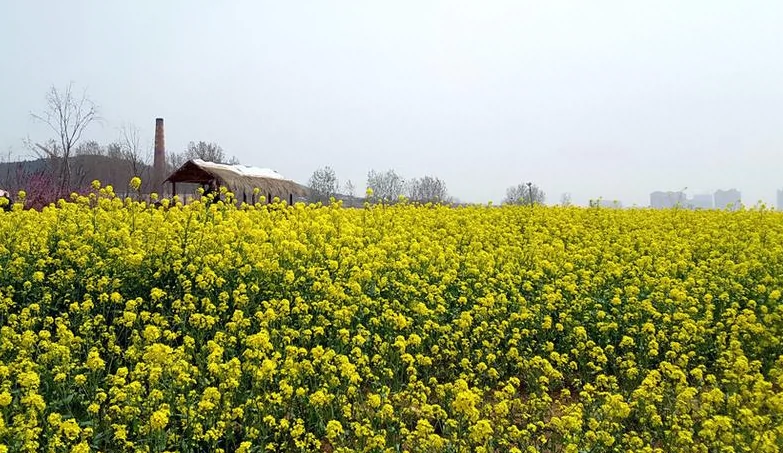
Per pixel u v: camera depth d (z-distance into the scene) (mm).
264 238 10359
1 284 8617
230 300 8562
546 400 6316
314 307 8258
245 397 6238
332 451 5941
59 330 7031
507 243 12984
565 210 18672
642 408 6320
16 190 25328
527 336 8016
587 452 5586
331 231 11977
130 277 8812
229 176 22125
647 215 18156
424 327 7773
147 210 13094
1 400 5211
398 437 5961
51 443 5020
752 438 5570
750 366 6809
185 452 5422
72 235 10430
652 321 8688
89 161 37344
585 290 9477
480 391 6367
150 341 6836
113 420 5906
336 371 6688
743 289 9703
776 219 16438
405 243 11570
